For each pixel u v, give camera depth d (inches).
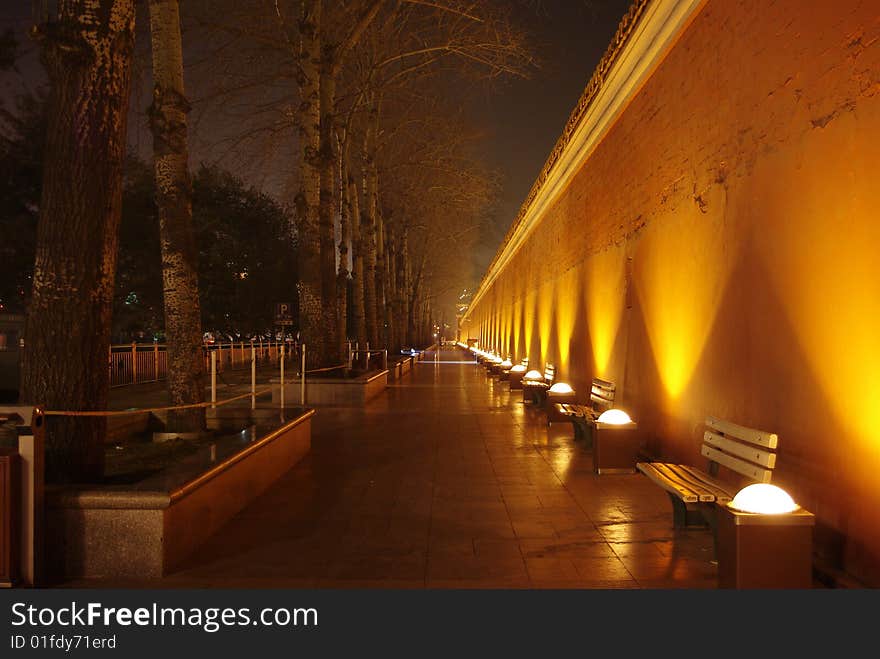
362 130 1019.3
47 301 229.6
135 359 802.2
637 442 344.5
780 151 234.7
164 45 362.6
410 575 201.0
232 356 1117.7
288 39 629.0
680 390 335.6
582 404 593.9
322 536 239.9
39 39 228.1
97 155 232.8
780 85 235.9
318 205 654.5
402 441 450.6
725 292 280.7
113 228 239.8
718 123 291.4
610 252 494.6
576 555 219.3
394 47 761.6
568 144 618.5
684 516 246.4
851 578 186.5
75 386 229.8
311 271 657.6
